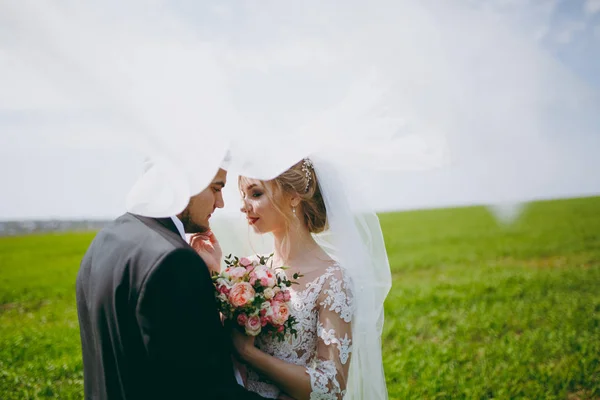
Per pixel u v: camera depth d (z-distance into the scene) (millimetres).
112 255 2074
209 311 2020
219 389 1979
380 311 2848
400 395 4906
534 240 15117
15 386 5297
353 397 2756
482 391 4961
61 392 5129
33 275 12742
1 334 7410
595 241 14242
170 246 1995
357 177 2832
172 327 1918
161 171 2066
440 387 5055
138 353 1945
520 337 6465
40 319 8406
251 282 2400
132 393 1939
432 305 8188
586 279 9883
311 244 2693
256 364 2357
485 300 8422
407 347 6195
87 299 2141
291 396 2355
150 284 1930
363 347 2697
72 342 6859
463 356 5809
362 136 2756
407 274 11422
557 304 8078
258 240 3086
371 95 2822
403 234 18719
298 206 2668
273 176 2293
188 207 2275
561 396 4926
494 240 15781
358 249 2664
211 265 2578
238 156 2258
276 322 2350
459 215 23906
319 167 2666
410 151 2842
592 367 5484
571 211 20844
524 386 5090
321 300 2475
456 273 11195
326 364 2359
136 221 2162
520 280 9945
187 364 1926
